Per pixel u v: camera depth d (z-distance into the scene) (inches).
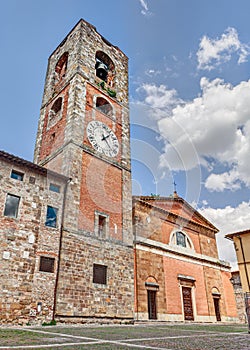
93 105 805.9
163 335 309.3
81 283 574.9
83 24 933.8
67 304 537.6
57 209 611.8
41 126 885.2
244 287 882.8
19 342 218.1
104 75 944.9
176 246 924.0
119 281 650.2
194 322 839.1
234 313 1029.8
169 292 816.9
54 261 558.9
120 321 612.1
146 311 720.3
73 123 723.4
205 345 206.5
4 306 472.1
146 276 771.4
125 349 173.5
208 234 1103.0
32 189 589.6
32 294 507.8
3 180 555.2
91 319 561.6
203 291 944.9
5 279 488.4
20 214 551.5
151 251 820.6
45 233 569.3
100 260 631.2
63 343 209.8
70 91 805.2
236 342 232.7
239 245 933.2
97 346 189.3
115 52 1021.8
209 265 1024.9
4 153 565.9
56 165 712.4
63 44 1007.0
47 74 1029.2
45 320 504.7
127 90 972.6
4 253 503.2
